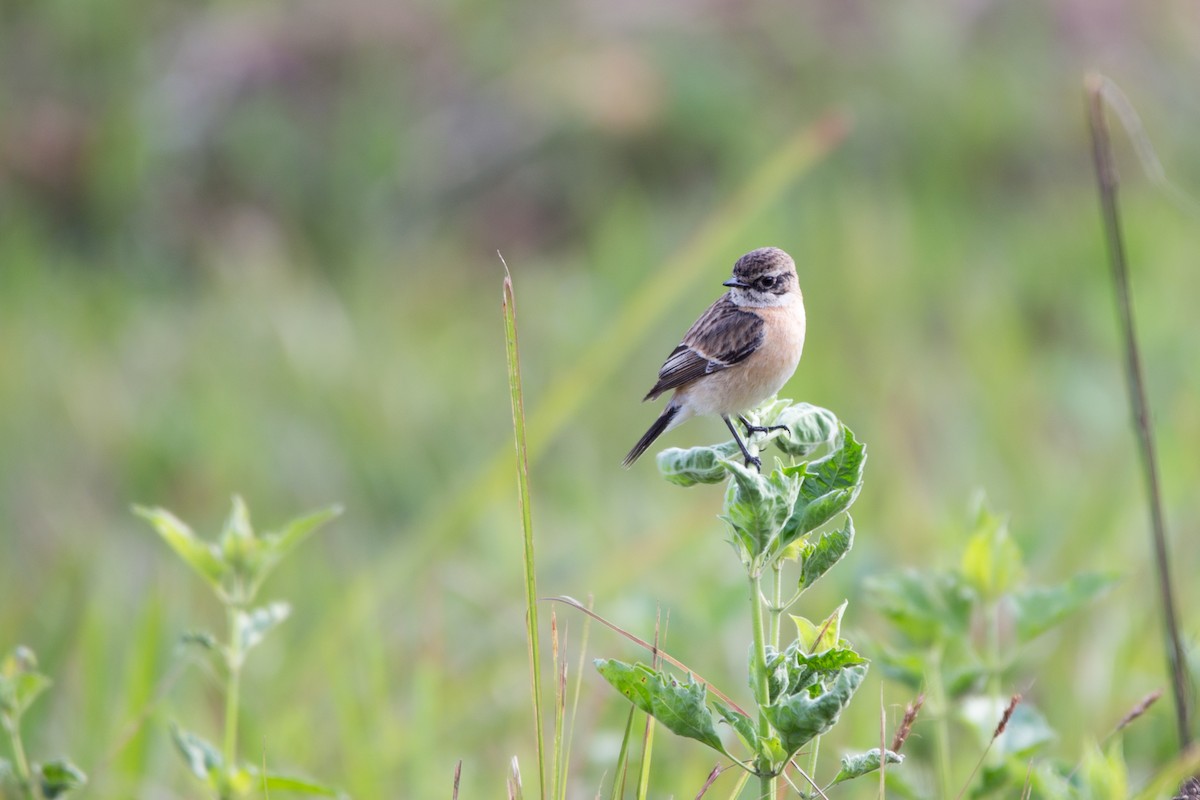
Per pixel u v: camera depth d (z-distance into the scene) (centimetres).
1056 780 559
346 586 1077
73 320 1691
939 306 1655
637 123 2017
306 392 1484
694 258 1048
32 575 1154
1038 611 641
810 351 1449
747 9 2162
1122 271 731
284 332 1581
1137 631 870
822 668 469
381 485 1348
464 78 2094
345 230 1955
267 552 620
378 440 1393
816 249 1650
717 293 1599
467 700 863
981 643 747
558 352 1572
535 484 1320
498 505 1184
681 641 853
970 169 2012
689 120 2025
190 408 1445
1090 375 1489
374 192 1970
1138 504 1081
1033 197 1978
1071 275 1744
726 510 460
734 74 2084
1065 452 1356
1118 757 537
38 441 1408
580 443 1373
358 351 1575
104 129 1978
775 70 2108
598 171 2009
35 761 817
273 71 2094
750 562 465
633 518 1195
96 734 822
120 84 2100
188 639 616
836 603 891
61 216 1956
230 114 2052
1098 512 1052
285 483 1358
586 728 769
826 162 1955
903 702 767
